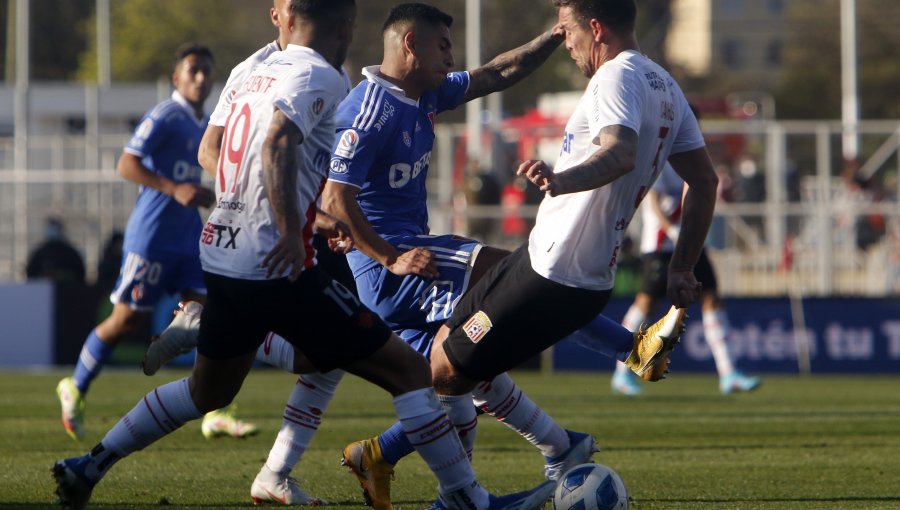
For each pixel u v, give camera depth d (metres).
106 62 123.25
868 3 185.50
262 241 16.34
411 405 16.97
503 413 19.62
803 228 58.56
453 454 17.08
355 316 16.66
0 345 56.31
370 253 20.38
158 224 31.02
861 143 68.38
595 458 26.27
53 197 67.44
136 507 19.69
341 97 16.75
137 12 172.38
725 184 65.44
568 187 16.39
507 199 63.66
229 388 17.59
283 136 15.85
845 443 29.00
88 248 67.25
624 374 43.22
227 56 170.75
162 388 17.73
